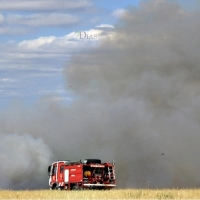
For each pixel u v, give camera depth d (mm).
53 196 100312
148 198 95000
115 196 98875
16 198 97375
